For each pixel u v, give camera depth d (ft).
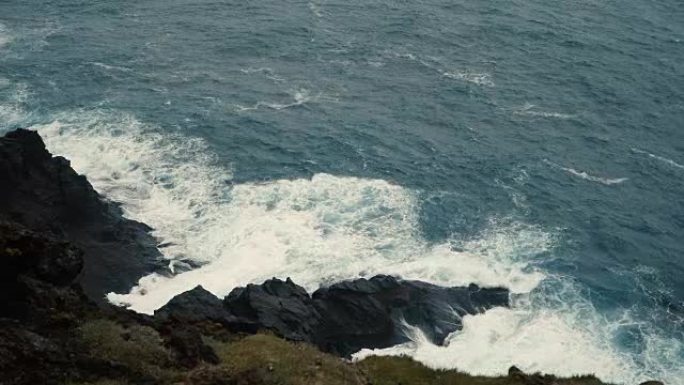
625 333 212.84
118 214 240.53
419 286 220.02
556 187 277.64
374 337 202.69
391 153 291.58
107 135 286.66
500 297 221.87
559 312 218.38
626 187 281.33
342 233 242.17
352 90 339.98
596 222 259.19
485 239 246.47
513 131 314.14
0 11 402.31
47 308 117.08
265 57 365.61
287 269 223.51
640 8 431.43
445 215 256.32
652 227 260.01
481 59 371.56
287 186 264.93
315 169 276.82
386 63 365.20
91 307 127.44
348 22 406.00
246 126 302.86
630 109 332.80
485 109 329.72
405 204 260.01
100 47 365.61
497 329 209.97
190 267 223.30
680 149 305.94
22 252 123.34
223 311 182.09
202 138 290.56
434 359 197.06
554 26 406.82
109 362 105.40
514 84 350.23
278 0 433.89
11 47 359.66
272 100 327.06
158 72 344.69
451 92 342.23
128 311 135.64
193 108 313.32
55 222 220.02
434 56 372.99
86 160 269.03
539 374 155.84
